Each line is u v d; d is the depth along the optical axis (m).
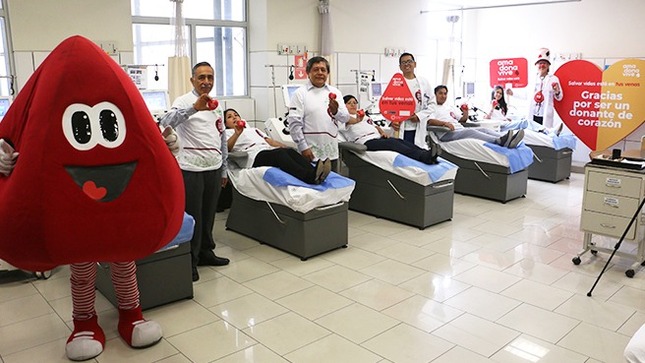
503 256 4.13
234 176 4.71
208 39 6.12
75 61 2.04
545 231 4.77
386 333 2.92
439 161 4.95
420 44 7.88
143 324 2.81
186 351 2.73
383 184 5.07
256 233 4.48
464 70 8.57
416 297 3.38
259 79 6.29
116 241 2.07
